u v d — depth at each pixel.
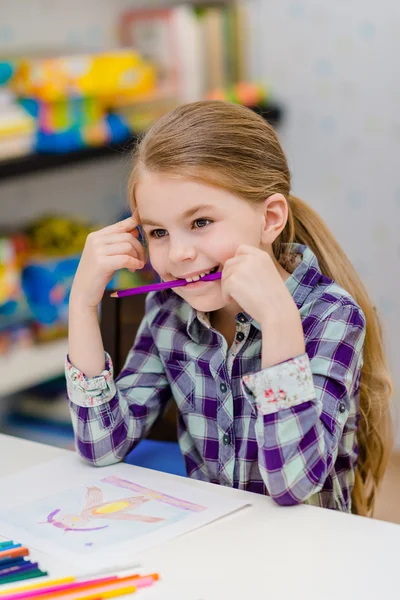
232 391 1.26
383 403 1.37
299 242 1.36
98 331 1.27
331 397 1.13
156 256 1.18
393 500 2.57
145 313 1.44
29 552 0.92
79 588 0.82
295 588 0.83
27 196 2.76
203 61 2.83
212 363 1.27
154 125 1.20
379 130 2.86
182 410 1.32
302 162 3.04
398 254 2.91
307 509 1.03
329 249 1.36
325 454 1.08
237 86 2.97
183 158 1.11
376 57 2.81
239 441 1.25
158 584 0.84
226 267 1.11
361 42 2.83
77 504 1.06
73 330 1.26
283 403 1.07
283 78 3.01
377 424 1.37
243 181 1.14
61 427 2.71
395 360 2.96
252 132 1.19
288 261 1.30
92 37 2.92
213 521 0.99
